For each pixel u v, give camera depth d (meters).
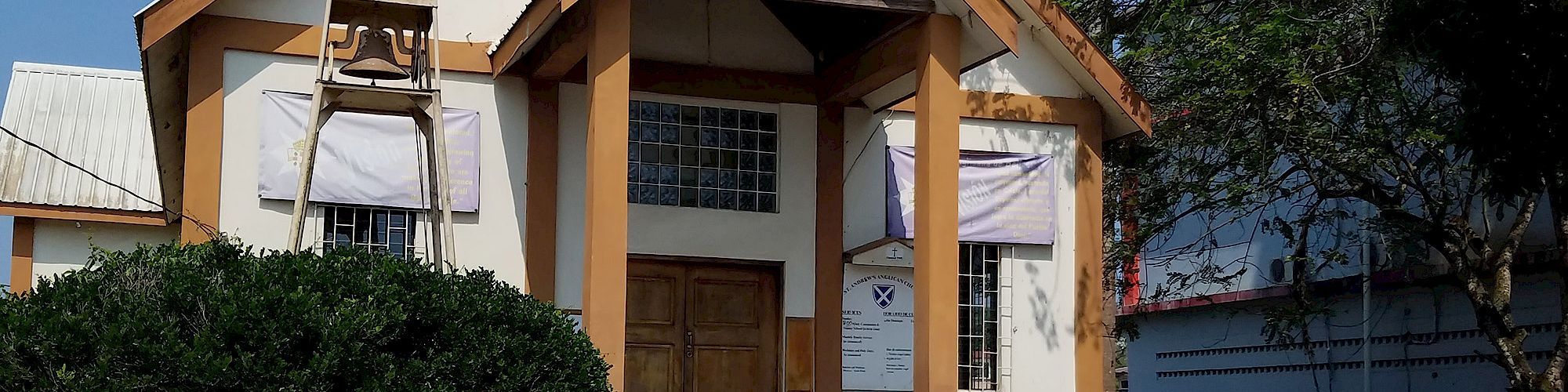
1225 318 20.05
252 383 7.66
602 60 10.91
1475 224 16.12
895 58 12.35
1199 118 15.30
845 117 13.88
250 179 11.89
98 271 8.52
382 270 8.50
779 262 13.52
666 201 13.30
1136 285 18.03
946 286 11.50
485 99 12.57
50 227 15.76
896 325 13.74
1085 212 14.12
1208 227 17.67
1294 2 14.65
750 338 13.53
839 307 13.59
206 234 11.58
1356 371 17.91
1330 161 15.03
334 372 7.79
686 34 13.41
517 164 12.58
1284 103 14.62
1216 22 15.00
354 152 12.15
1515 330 14.36
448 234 10.34
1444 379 16.69
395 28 10.82
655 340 13.26
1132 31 16.03
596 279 10.71
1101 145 14.25
